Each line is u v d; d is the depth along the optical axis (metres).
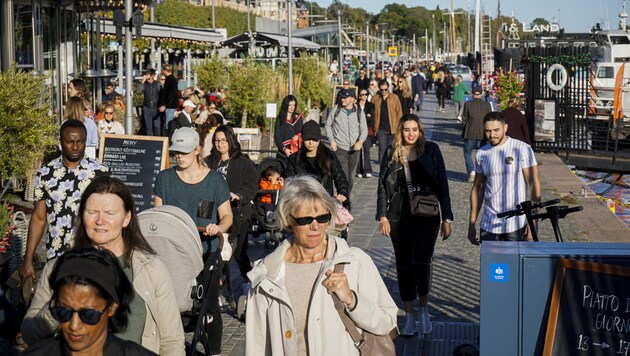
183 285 5.85
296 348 4.61
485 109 18.98
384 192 8.50
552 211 7.18
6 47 17.06
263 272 4.68
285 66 33.69
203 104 26.39
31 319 4.53
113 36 33.62
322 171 10.22
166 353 4.77
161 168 10.53
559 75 24.55
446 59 150.62
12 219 9.39
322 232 4.69
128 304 3.86
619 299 4.93
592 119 26.55
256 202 12.06
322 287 4.62
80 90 13.07
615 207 21.44
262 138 26.17
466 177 20.14
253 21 79.62
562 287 5.05
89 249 3.65
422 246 8.41
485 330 5.16
